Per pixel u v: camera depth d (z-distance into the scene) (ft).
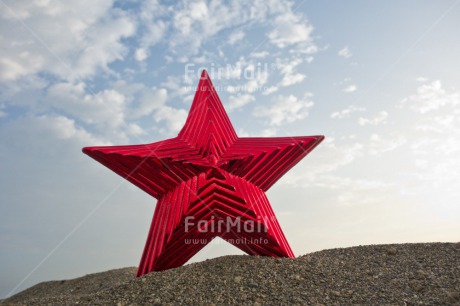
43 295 32.07
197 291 18.34
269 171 23.38
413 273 19.90
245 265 20.97
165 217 21.58
